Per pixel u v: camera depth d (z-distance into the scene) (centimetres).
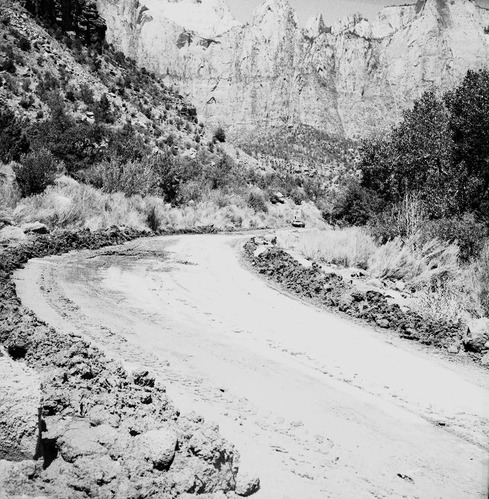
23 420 293
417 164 2017
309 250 1775
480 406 546
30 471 281
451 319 975
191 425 359
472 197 1769
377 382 597
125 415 361
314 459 377
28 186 2088
